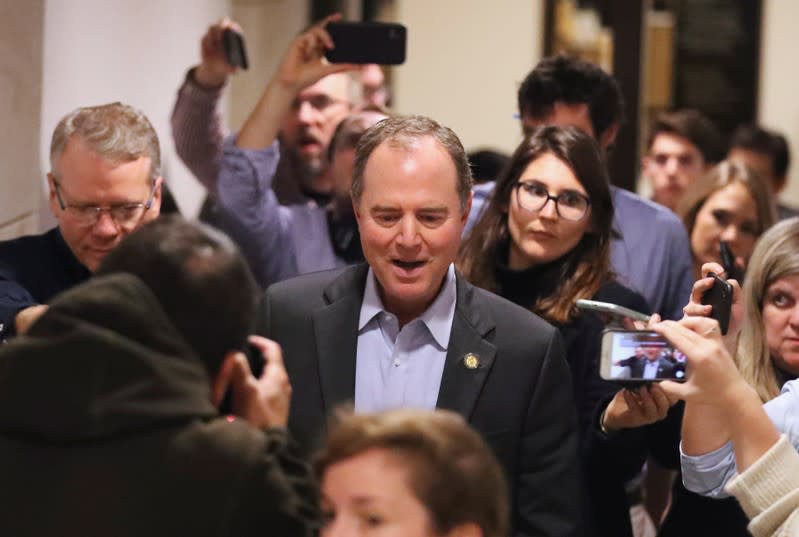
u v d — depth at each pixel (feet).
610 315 12.27
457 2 27.12
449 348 10.14
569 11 26.50
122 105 11.76
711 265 9.96
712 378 8.66
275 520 7.21
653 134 22.16
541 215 12.31
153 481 7.06
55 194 11.47
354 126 15.29
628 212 15.16
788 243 11.32
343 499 6.91
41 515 7.04
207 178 17.07
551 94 14.74
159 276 7.45
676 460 11.50
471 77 27.27
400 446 6.87
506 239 12.87
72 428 7.00
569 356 12.03
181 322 7.43
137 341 7.19
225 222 15.10
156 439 7.11
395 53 15.21
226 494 7.12
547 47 26.86
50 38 15.71
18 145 15.03
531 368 10.14
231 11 23.48
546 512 10.05
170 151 19.52
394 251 9.76
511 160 12.79
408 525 6.79
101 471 7.04
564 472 10.11
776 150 24.06
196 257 7.52
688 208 16.85
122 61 17.88
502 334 10.23
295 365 10.23
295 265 15.42
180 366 7.25
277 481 7.26
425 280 9.83
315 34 15.11
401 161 9.71
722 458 9.41
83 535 7.00
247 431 7.36
